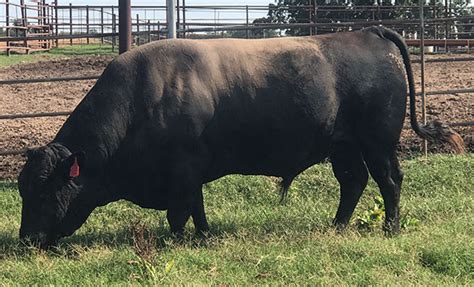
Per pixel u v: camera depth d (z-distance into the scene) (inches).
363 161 287.0
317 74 267.4
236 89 259.9
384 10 1160.8
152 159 255.1
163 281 201.9
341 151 285.3
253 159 270.4
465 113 478.9
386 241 241.0
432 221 280.5
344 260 221.6
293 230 267.1
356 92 271.7
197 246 250.4
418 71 730.8
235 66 262.2
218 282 204.1
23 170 246.8
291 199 329.7
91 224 298.0
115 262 222.4
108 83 258.2
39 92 650.8
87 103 258.7
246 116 261.3
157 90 253.4
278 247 240.4
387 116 274.8
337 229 271.0
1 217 305.3
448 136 288.7
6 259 239.0
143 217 307.0
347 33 282.5
